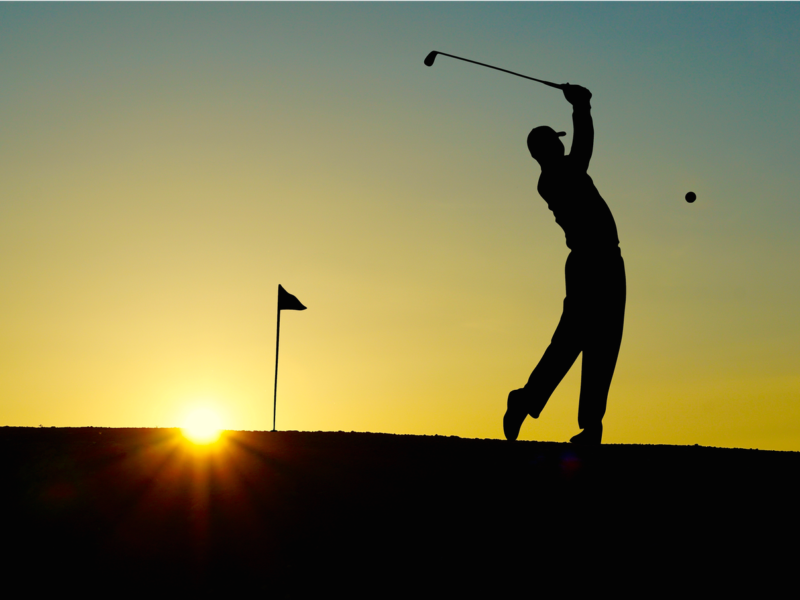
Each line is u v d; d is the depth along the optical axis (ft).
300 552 46.21
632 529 46.88
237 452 60.23
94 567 45.93
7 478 54.75
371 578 43.70
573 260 58.34
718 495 50.65
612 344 57.41
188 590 43.98
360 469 55.93
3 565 46.06
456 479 53.47
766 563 43.70
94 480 54.85
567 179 57.98
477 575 43.50
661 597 41.57
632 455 57.41
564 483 52.29
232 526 49.01
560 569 43.75
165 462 57.82
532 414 59.77
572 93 59.16
